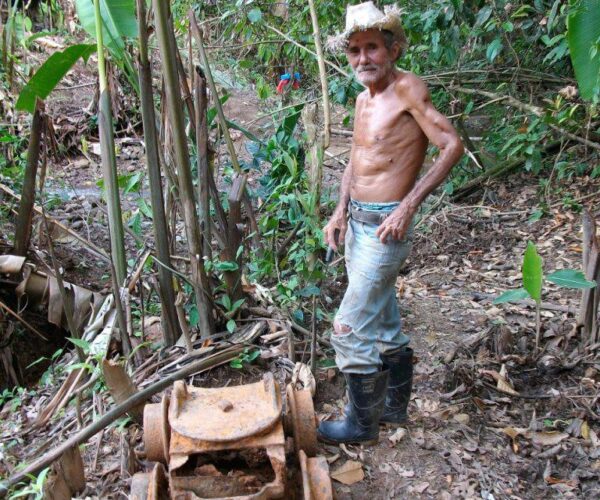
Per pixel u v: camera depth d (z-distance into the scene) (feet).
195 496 7.20
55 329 14.74
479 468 9.54
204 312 11.75
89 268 16.22
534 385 11.41
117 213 11.16
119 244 11.31
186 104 12.16
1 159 17.95
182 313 11.16
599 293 11.93
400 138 8.30
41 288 13.42
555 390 11.21
